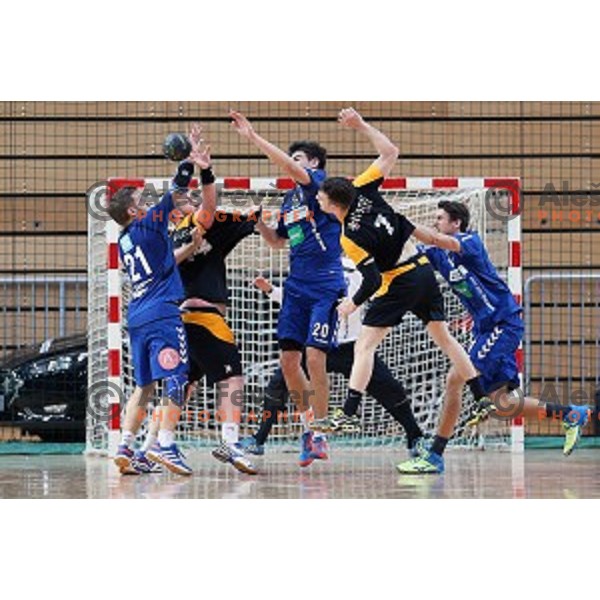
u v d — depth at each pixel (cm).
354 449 4191
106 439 4019
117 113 4872
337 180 2894
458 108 4888
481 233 4044
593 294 4750
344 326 3769
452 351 3059
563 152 4881
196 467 3447
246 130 3042
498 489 2744
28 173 4862
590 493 2645
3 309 4778
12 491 2756
